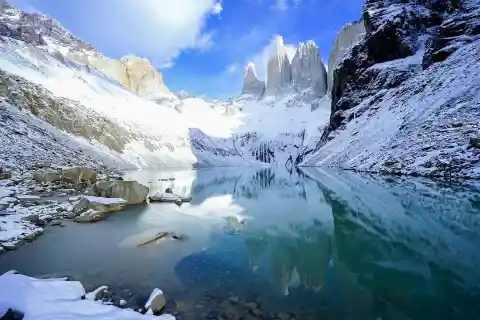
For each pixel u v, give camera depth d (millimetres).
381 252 12320
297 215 20188
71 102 87625
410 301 8125
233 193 32812
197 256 11906
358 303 8023
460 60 51188
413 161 37312
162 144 122000
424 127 42750
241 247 13227
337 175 45469
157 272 10102
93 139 80562
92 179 30812
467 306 7797
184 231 15789
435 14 84375
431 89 50938
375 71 81625
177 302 7953
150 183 42281
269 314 7402
